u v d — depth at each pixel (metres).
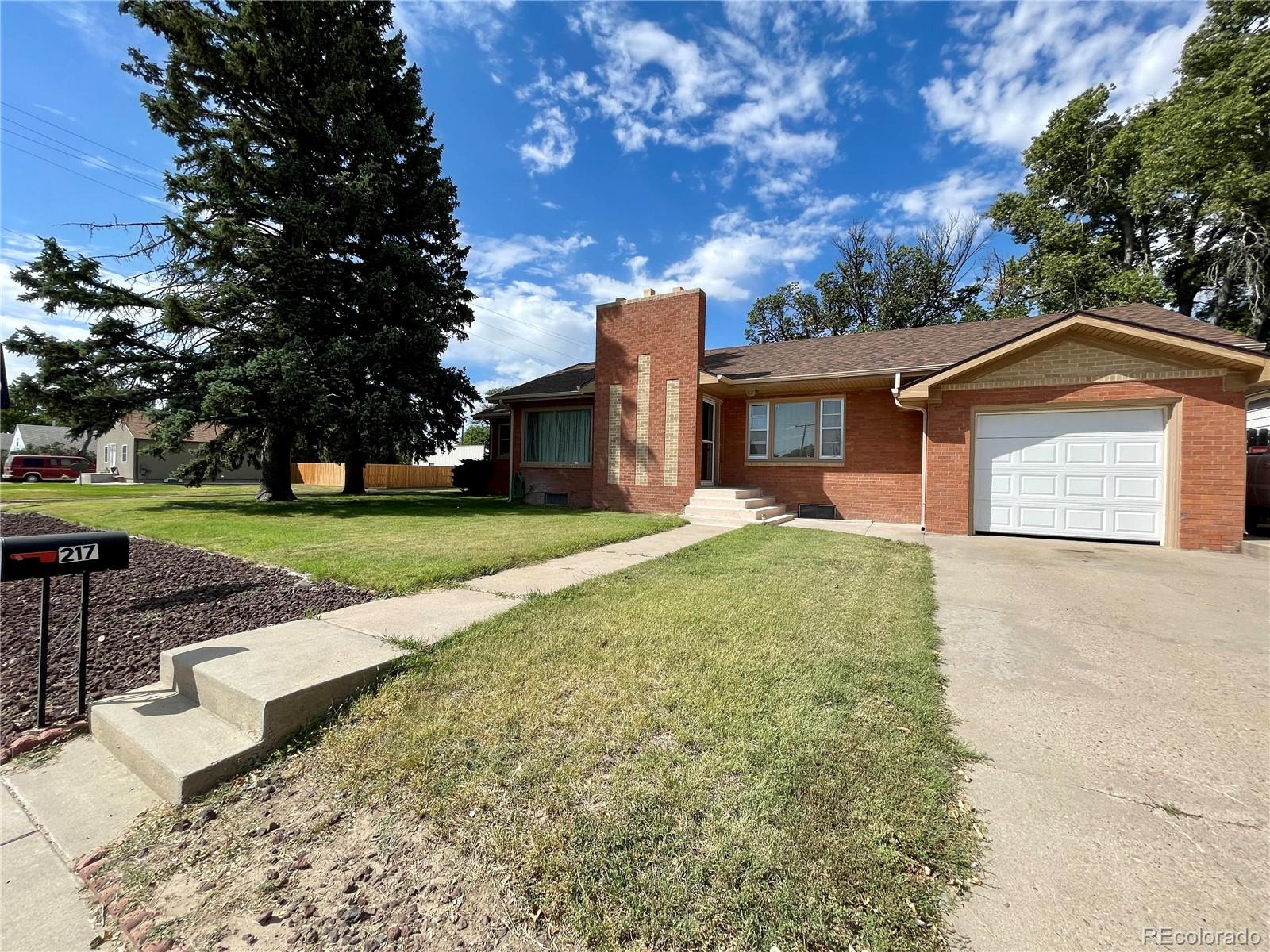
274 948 1.62
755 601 4.74
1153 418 8.24
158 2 12.30
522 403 15.09
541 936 1.59
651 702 2.85
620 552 7.14
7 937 1.71
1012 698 3.01
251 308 12.90
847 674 3.21
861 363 11.27
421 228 15.77
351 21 13.75
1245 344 7.52
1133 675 3.33
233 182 12.62
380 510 12.45
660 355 11.95
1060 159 21.73
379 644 3.54
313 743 2.66
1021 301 23.73
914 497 10.94
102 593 5.17
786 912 1.60
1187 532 7.90
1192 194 18.00
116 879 1.94
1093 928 1.54
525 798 2.15
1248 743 2.53
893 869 1.75
